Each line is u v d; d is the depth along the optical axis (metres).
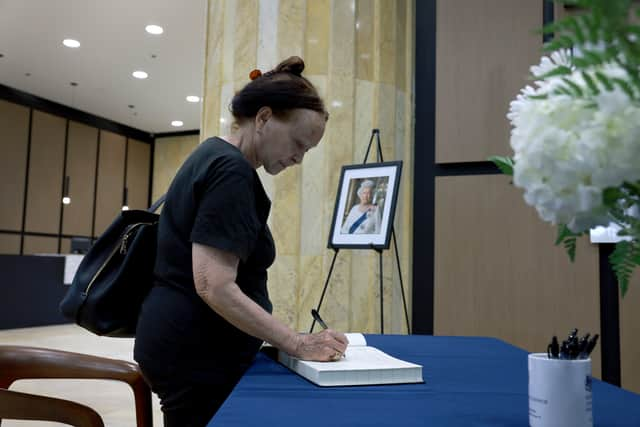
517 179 0.62
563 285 3.15
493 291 3.30
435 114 3.57
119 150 12.74
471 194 3.40
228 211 1.25
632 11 0.50
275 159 1.48
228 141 1.47
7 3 6.90
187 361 1.31
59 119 11.32
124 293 1.45
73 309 1.43
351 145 3.68
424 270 3.53
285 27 3.77
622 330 3.00
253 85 1.44
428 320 3.49
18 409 1.32
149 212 1.55
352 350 1.41
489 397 1.02
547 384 0.78
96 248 1.51
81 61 8.89
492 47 3.41
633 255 0.64
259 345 1.43
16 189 10.48
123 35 7.77
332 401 0.97
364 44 3.79
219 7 4.02
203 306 1.32
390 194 2.99
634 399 1.03
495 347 1.70
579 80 0.57
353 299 3.62
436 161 3.49
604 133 0.55
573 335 0.83
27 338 6.77
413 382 1.15
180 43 7.98
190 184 1.31
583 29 0.52
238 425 0.81
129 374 1.53
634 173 0.54
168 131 13.39
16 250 10.48
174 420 1.34
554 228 3.19
